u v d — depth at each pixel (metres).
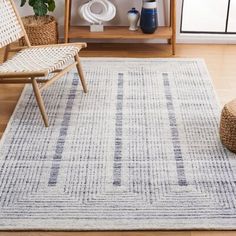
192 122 2.56
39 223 1.83
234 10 4.07
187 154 2.27
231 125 2.19
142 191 2.01
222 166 2.17
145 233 1.78
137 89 2.94
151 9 3.36
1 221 1.84
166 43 3.74
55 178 2.10
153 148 2.33
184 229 1.80
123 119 2.60
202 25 3.96
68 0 3.34
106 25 3.71
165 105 2.75
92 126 2.54
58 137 2.43
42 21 3.53
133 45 3.70
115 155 2.27
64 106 2.75
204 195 1.98
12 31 2.77
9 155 2.27
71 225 1.81
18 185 2.05
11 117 2.63
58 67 2.49
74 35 3.44
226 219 1.84
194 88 2.95
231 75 3.15
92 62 3.34
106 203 1.93
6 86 3.02
